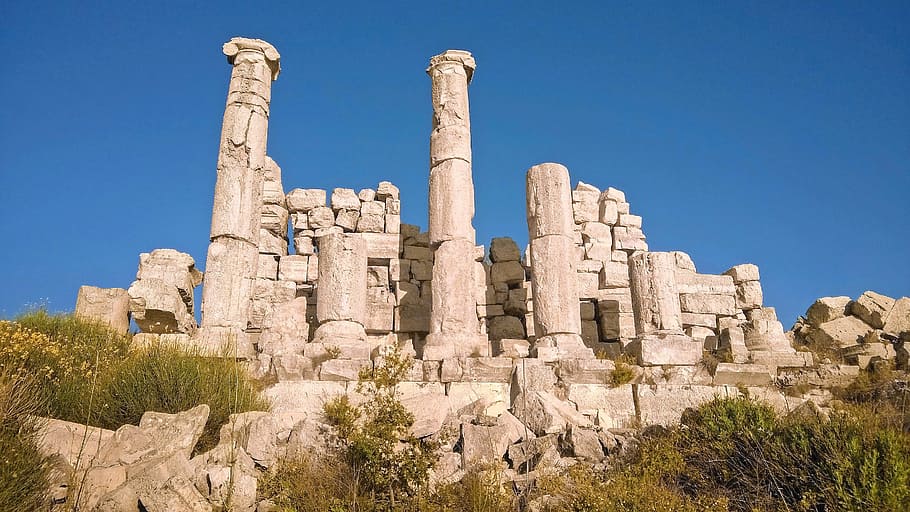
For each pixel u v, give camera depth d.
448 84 17.91
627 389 14.74
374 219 22.59
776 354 16.39
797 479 10.13
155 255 20.02
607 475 10.95
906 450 10.02
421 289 21.80
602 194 24.36
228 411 12.15
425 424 12.05
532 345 16.53
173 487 9.35
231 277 16.25
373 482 10.48
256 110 17.72
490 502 10.19
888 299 21.75
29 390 11.25
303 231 22.58
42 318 15.25
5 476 9.02
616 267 21.89
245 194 16.97
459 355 15.40
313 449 11.23
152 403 12.02
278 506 9.99
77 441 10.55
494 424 12.20
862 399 14.70
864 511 9.26
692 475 10.89
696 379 15.02
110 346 14.68
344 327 15.76
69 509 9.44
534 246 16.77
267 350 15.16
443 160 17.22
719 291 22.22
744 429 11.17
